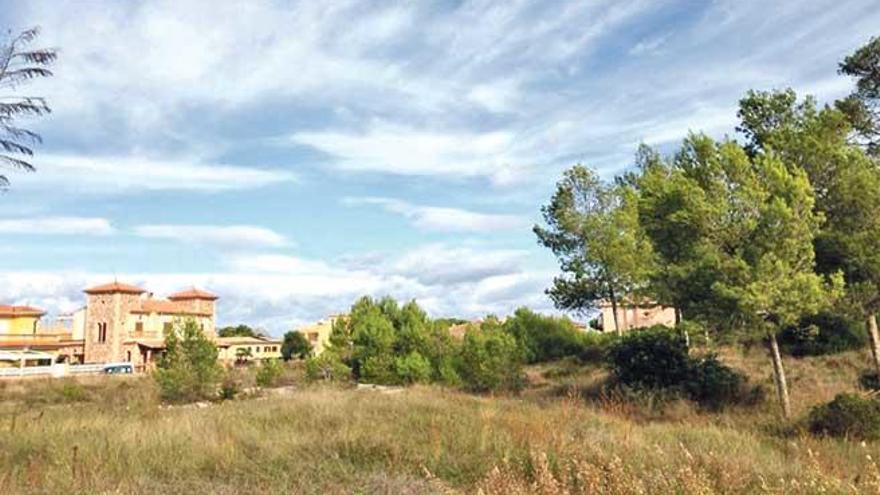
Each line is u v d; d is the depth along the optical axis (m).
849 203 18.30
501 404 16.67
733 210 17.02
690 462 7.76
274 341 82.56
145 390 29.34
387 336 35.44
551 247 32.25
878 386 18.14
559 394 22.41
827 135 19.23
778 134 19.83
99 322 62.97
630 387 20.03
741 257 16.83
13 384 36.62
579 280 31.53
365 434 10.80
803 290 16.06
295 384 34.31
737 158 17.41
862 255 17.69
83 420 13.87
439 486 7.62
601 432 10.69
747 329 16.83
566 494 6.79
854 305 17.55
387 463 9.20
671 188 18.06
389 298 41.66
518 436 10.45
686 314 18.50
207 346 28.36
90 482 7.77
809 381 20.41
